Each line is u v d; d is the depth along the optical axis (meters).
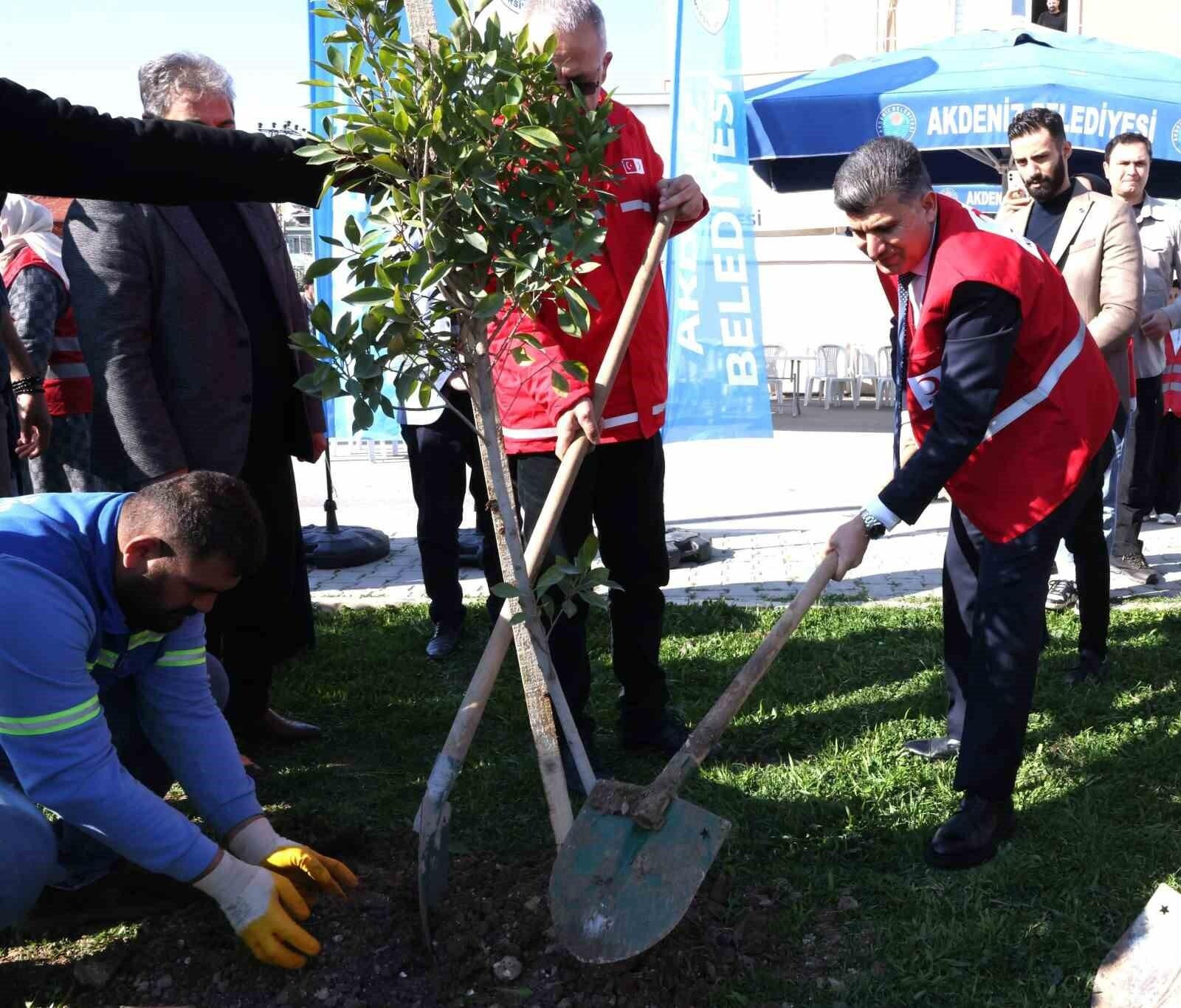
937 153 9.40
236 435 3.50
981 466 3.03
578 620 3.57
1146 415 5.68
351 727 4.14
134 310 3.34
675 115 7.65
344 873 2.91
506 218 2.42
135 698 2.86
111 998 2.60
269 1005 2.55
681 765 2.60
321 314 2.35
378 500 9.09
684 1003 2.51
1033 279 2.91
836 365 15.05
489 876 2.99
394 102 2.30
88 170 2.57
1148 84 7.07
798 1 15.09
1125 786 3.41
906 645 4.73
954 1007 2.52
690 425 8.05
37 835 2.54
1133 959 2.56
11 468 4.51
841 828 3.25
